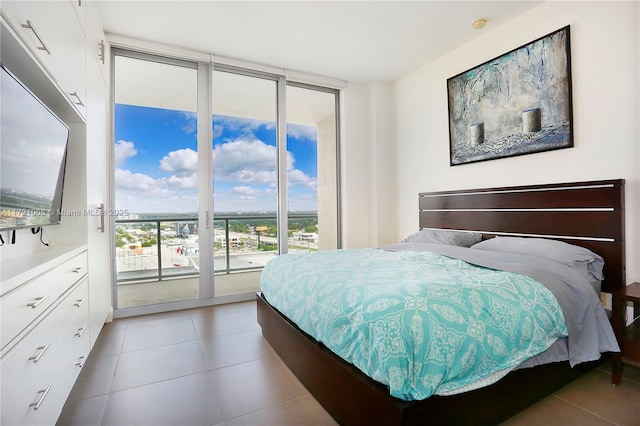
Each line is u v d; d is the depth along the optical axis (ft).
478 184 10.39
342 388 4.68
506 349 4.42
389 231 13.96
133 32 9.71
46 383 4.06
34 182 4.74
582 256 6.91
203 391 5.89
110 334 8.62
